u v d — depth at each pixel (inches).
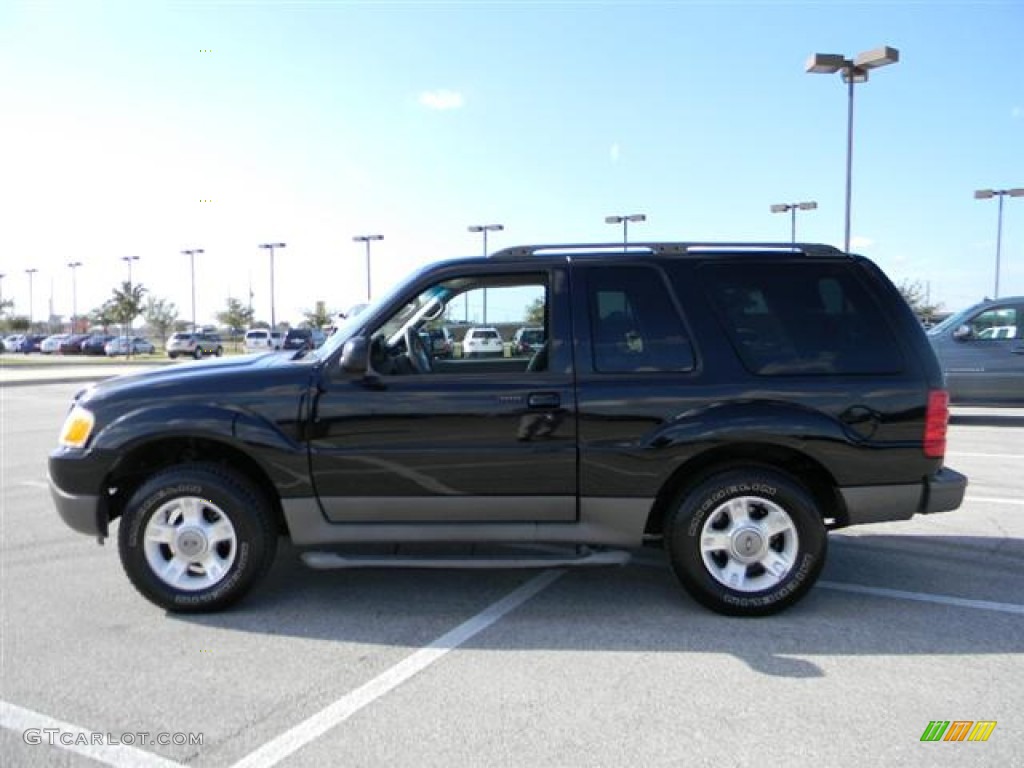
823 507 174.9
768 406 161.2
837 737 118.0
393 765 111.3
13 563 205.6
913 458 163.0
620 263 169.5
